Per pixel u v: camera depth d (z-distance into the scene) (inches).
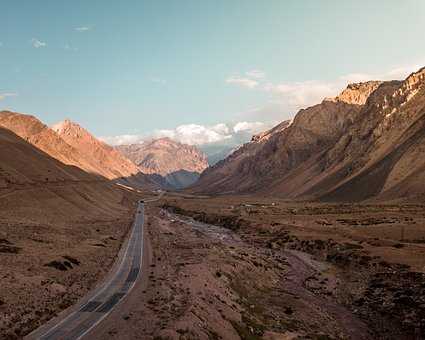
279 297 2388.0
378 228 4315.9
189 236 4512.8
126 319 1393.9
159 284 1897.1
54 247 2694.4
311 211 6717.5
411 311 2066.9
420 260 2933.1
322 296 2527.1
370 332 1907.0
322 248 3873.0
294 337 1665.8
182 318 1403.8
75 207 5191.9
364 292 2513.5
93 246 3046.3
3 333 1205.1
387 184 7490.2
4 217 3513.8
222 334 1441.9
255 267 2915.8
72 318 1401.3
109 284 1921.8
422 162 7298.2
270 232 5022.1
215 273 2343.8
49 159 7362.2
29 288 1652.3
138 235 4148.6
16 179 4854.8
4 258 2105.1
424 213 5123.0
